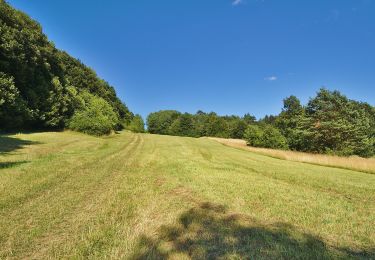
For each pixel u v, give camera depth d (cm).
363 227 702
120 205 793
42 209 723
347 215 800
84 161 1554
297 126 5016
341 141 4519
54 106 3878
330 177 1641
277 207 834
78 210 732
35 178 1041
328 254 522
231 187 1076
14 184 932
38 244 534
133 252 503
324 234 640
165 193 959
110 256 489
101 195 888
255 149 3906
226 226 652
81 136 3669
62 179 1073
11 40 3066
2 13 3212
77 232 592
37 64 3597
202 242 556
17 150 1764
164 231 603
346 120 4553
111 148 2569
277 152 3425
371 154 4669
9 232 577
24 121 3378
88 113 4394
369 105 6650
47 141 2503
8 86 2880
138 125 8469
